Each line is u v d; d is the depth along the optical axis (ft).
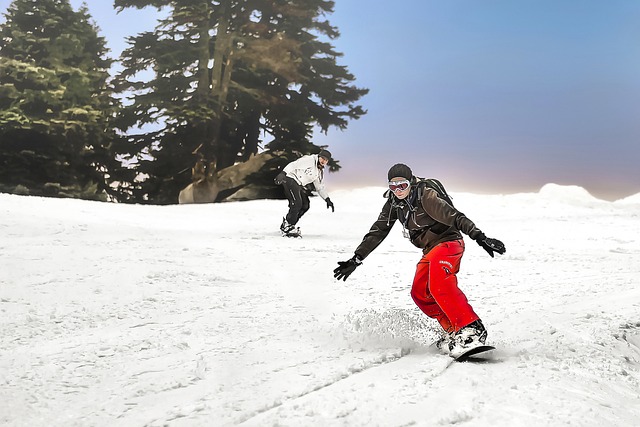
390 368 13.73
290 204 42.98
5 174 131.64
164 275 25.57
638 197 86.69
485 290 23.99
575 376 13.25
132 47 146.61
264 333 17.16
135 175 140.46
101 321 18.51
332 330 17.44
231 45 140.05
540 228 51.21
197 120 132.46
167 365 13.98
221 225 50.01
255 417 10.78
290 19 149.28
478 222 57.00
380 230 16.43
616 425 10.53
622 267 29.35
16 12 141.59
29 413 11.04
